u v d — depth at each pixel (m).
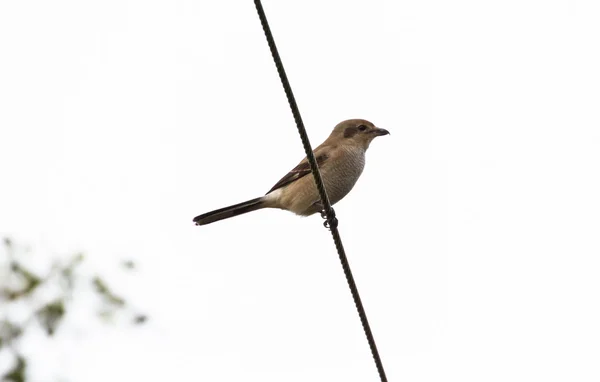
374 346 10.49
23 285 9.20
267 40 9.32
